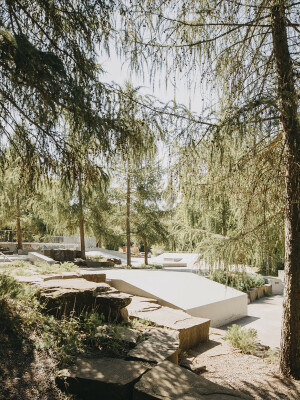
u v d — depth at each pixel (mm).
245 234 5781
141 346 4309
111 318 5609
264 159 5684
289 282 5430
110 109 3824
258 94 4637
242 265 5828
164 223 21328
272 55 5082
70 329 4512
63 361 3738
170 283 10062
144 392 3143
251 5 4723
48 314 5062
